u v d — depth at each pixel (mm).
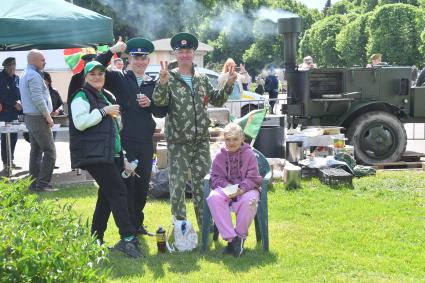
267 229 5016
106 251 3043
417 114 9781
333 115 9633
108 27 7562
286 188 7562
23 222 2951
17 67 16219
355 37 62938
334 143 8898
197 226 5945
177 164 5316
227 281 4352
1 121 9633
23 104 7781
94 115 4668
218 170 5160
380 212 6316
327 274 4453
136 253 4945
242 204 4926
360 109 9367
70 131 4812
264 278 4395
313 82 9531
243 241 4996
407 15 53188
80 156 4766
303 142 8883
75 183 8469
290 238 5414
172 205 5363
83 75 5074
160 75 5043
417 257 4824
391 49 53500
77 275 2746
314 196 7156
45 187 7906
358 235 5469
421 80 10820
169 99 5234
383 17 53750
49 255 2668
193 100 5262
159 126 8250
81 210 6633
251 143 7805
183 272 4570
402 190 7441
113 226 5938
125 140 5227
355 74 9570
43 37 7086
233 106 13156
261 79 25219
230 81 5379
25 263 2584
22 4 7262
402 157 9641
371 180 8078
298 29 9656
